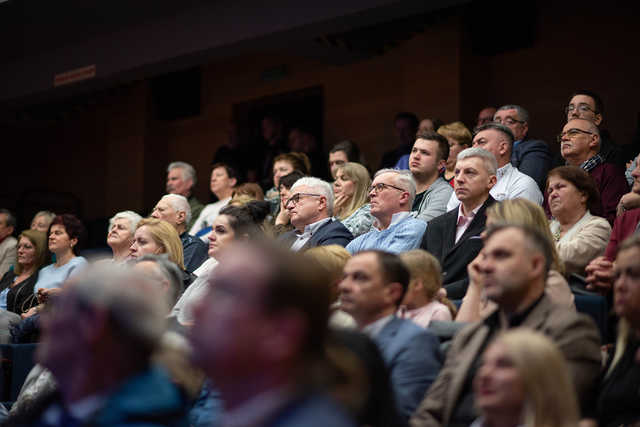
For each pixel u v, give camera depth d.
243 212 5.75
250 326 1.60
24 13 10.84
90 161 15.20
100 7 10.64
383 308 3.77
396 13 8.91
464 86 10.70
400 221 5.79
